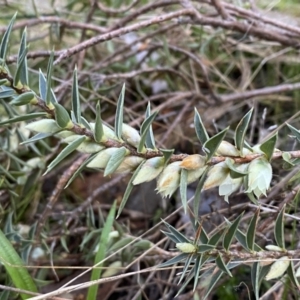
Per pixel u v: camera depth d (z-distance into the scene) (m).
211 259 0.38
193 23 0.52
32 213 0.51
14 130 0.50
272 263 0.38
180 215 0.53
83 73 0.53
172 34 0.69
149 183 0.56
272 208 0.44
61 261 0.48
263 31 0.54
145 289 0.50
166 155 0.35
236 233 0.38
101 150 0.35
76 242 0.50
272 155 0.36
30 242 0.45
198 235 0.37
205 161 0.36
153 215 0.55
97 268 0.42
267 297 0.46
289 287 0.42
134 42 0.58
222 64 0.72
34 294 0.40
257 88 0.70
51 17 0.53
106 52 0.70
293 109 0.63
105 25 0.69
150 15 0.71
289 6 0.73
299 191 0.42
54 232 0.50
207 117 0.60
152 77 0.67
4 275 0.47
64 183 0.45
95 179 0.58
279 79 0.69
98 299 0.49
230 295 0.47
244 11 0.53
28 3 0.64
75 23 0.54
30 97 0.34
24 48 0.35
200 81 0.64
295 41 0.56
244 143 0.37
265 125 0.62
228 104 0.61
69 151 0.34
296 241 0.46
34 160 0.50
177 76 0.67
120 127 0.35
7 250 0.42
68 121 0.34
